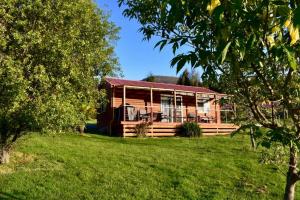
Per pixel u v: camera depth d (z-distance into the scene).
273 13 2.53
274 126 4.12
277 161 6.17
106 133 26.55
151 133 25.69
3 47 10.34
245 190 12.52
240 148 18.72
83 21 13.08
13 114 10.80
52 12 11.16
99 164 13.91
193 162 15.12
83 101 13.34
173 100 30.56
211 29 2.73
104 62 19.30
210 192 12.12
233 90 4.99
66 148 16.23
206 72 2.79
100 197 11.00
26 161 13.49
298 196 12.05
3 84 10.11
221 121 32.53
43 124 10.99
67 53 10.97
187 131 25.95
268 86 3.51
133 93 28.66
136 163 14.46
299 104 3.77
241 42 2.46
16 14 10.77
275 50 2.67
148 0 4.80
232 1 2.37
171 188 12.15
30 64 10.36
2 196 10.33
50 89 11.05
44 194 10.82
